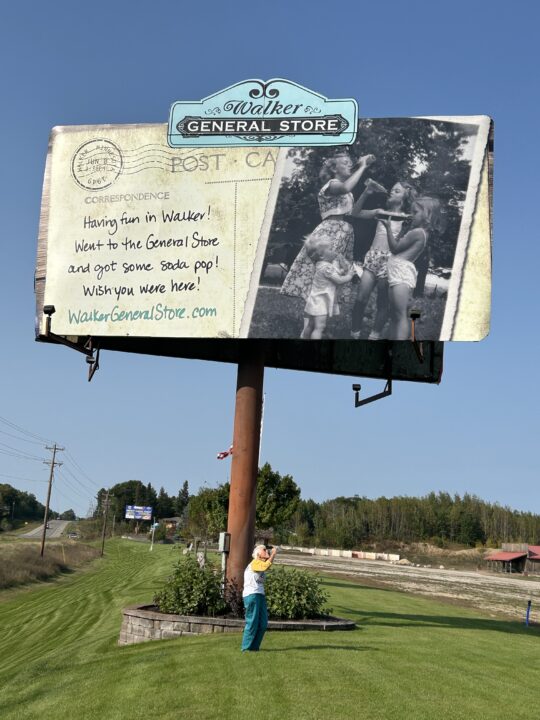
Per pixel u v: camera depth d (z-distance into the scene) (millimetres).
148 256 15992
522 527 152750
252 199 15898
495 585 61031
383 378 19141
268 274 15609
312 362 19016
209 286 15711
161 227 16047
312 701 8742
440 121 15844
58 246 16312
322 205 15734
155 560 67125
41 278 16219
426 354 19328
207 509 42281
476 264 15336
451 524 151875
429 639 14766
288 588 15383
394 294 15297
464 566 112188
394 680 9938
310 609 15383
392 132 15883
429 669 10984
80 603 32469
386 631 15625
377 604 26531
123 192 16281
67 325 15984
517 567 104625
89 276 16094
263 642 12578
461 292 15258
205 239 15875
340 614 20094
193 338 16875
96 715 8766
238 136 16141
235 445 16031
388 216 15594
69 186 16500
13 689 11281
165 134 16391
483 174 15609
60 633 23859
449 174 15656
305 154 15953
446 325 15141
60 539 135875
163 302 15805
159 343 18156
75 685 10703
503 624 24375
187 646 12555
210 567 15641
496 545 144250
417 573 73375
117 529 190875
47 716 9133
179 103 16391
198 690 9344
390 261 15422
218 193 15992
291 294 15516
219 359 18500
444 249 15391
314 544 137500
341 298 15391
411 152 15781
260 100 16203
